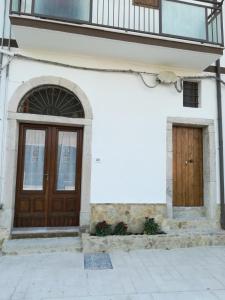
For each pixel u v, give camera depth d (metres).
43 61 4.44
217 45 4.57
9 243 3.98
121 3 4.71
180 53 4.49
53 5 4.00
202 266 3.53
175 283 3.02
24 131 4.54
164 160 4.82
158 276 3.20
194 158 5.25
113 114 4.69
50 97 4.57
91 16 4.07
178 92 4.99
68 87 4.51
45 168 4.56
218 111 5.13
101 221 4.48
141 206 4.66
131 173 4.68
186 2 4.54
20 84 4.34
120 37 4.12
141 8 4.78
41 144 4.60
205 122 5.08
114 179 4.61
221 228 4.89
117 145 4.66
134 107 4.78
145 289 2.87
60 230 4.36
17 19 3.76
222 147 5.10
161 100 4.91
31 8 3.85
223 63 5.34
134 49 4.37
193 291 2.84
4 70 4.31
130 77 4.81
